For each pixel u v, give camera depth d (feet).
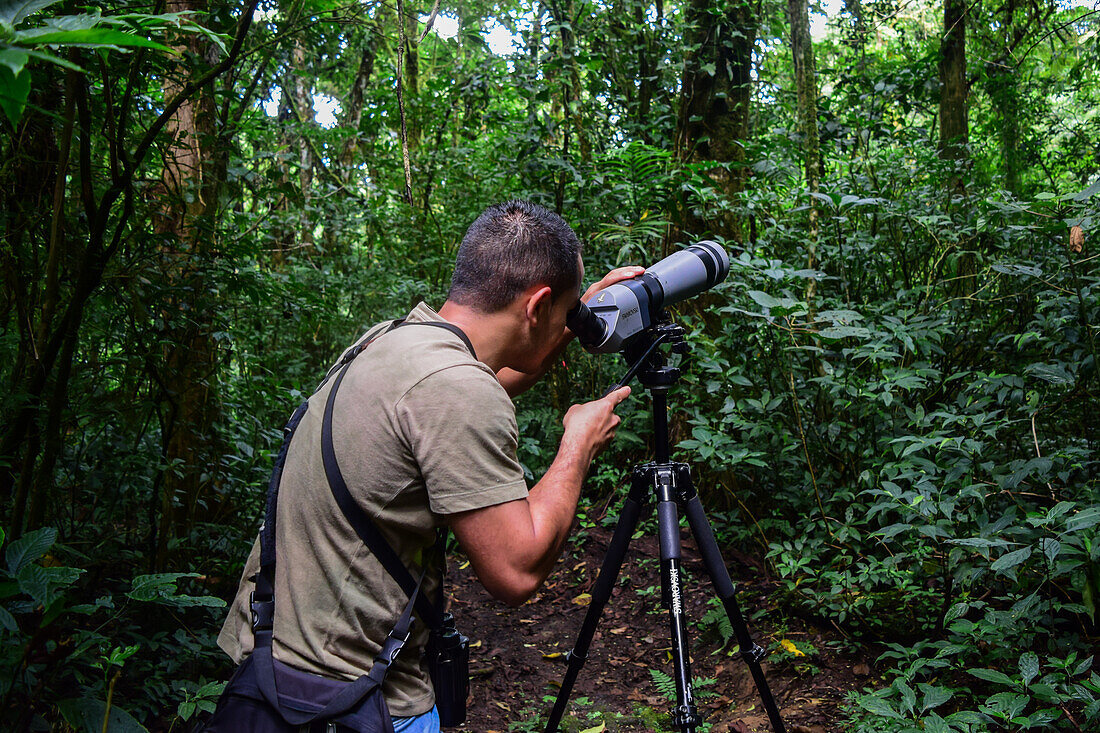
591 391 17.31
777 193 15.71
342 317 21.01
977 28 22.75
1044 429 10.57
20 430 7.21
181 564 10.31
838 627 9.68
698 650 10.71
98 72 7.48
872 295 13.43
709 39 15.07
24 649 5.56
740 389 12.40
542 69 17.95
